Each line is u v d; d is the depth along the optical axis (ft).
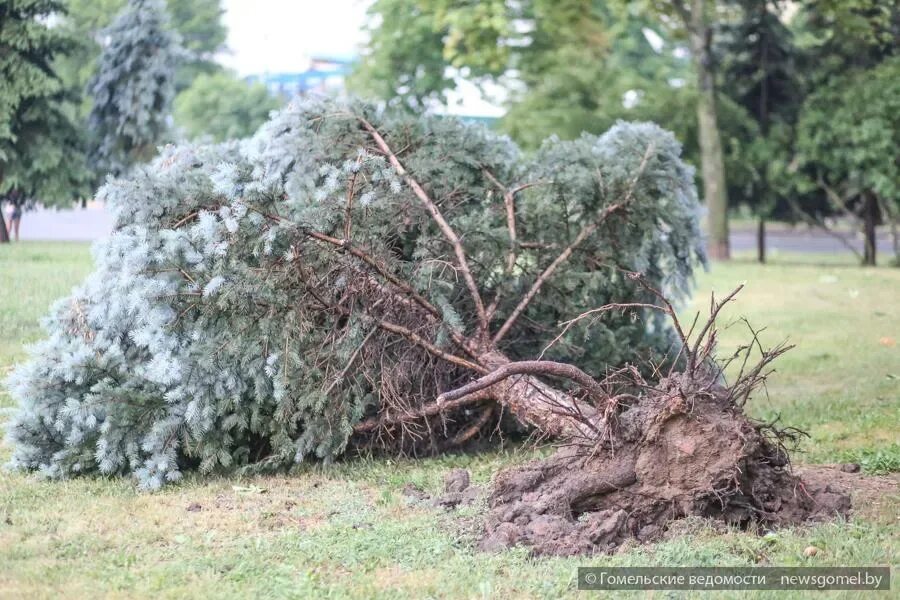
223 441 24.56
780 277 74.59
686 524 19.62
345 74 121.19
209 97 110.63
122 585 17.02
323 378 25.11
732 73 95.25
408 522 20.44
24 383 24.48
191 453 24.22
